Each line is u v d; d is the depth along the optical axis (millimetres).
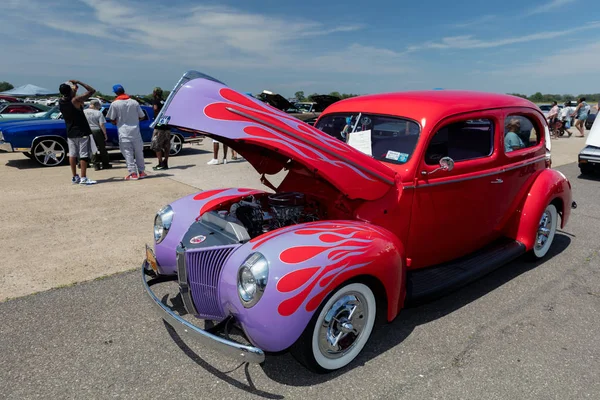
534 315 3580
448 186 3484
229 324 2586
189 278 2854
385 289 2801
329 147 2852
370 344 3113
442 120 3369
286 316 2355
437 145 3422
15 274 4125
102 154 9938
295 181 3695
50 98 49406
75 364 2791
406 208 3289
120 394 2525
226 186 8219
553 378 2754
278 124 2713
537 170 4527
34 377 2656
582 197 7938
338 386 2645
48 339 3064
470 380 2721
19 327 3211
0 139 10141
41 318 3344
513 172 4094
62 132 10508
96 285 3928
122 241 5070
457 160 3604
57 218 5922
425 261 3664
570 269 4578
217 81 2719
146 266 3367
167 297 3723
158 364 2816
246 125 2619
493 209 4004
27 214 6098
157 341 3074
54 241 5039
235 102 2645
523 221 4328
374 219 3168
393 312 2941
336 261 2502
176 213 3365
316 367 2633
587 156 9500
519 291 4035
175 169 10172
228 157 12273
